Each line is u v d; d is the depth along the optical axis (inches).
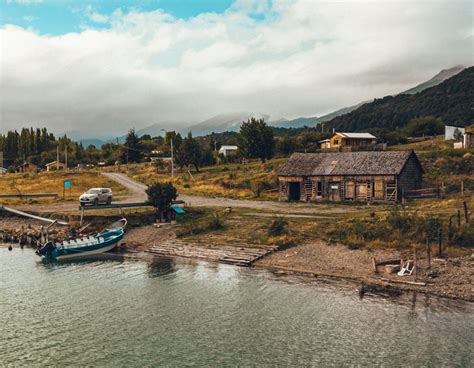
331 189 2300.7
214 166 4158.5
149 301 1038.4
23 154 6318.9
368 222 1510.8
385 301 965.2
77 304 1029.2
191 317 930.1
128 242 1697.8
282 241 1471.5
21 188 3324.3
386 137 3973.9
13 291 1134.4
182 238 1654.8
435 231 1336.1
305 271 1215.6
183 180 3240.7
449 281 1051.9
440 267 1141.7
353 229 1459.2
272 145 3639.3
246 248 1453.0
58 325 905.5
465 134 2940.5
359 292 1029.8
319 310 935.0
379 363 711.1
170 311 968.9
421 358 721.0
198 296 1059.3
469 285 1018.1
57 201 2554.1
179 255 1475.1
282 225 1566.2
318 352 756.0
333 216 1771.7
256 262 1327.5
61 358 764.6
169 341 820.6
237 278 1185.4
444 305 927.0
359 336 805.9
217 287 1119.6
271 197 2487.7
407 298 976.9
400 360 717.3
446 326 828.6
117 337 843.4
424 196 2103.8
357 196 2226.9
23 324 911.0
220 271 1259.8
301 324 871.1
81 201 2251.5
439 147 3201.3
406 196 2121.1
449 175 2479.1
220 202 2322.8
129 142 5290.4
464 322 842.8
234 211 1982.0
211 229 1712.6
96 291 1125.7
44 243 1635.1
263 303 992.9
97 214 1985.7
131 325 898.7
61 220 1993.1
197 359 749.3
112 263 1416.1
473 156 2610.7
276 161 3430.1
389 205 2031.3
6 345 815.1
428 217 1422.2
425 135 4815.5
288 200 2399.1
